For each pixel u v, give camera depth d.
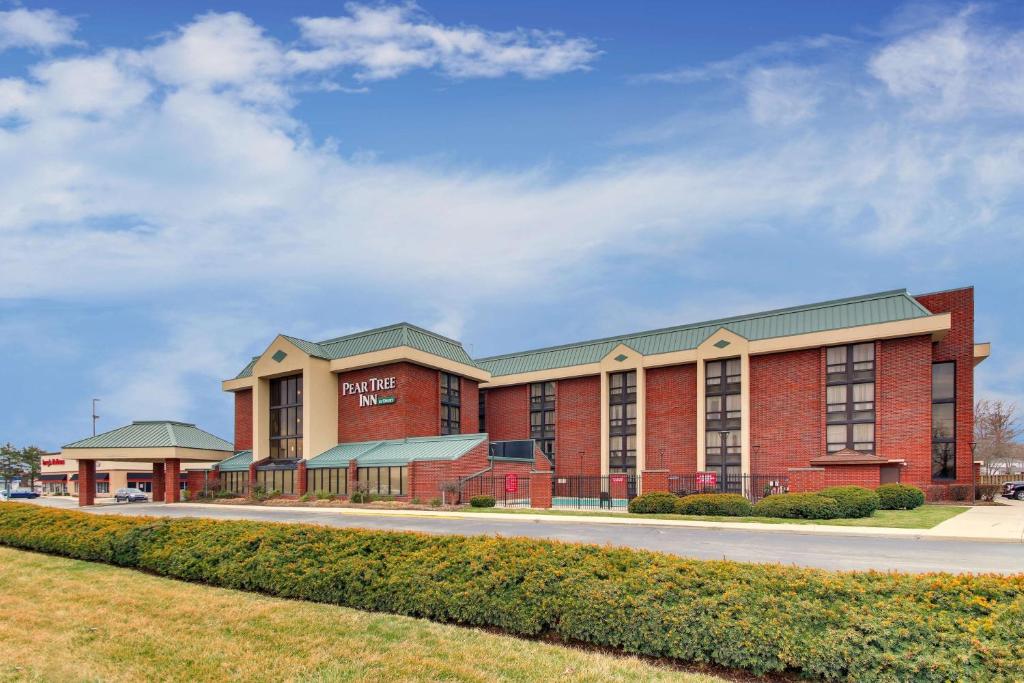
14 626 9.35
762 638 7.06
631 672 7.38
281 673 7.47
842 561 14.34
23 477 92.38
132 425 48.16
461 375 47.41
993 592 6.82
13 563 14.58
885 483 32.12
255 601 10.63
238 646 8.41
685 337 43.84
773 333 39.31
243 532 12.86
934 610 6.73
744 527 21.27
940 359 36.00
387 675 7.33
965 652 6.08
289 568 11.09
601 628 8.10
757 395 38.78
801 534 19.78
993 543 17.09
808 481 27.08
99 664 7.83
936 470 35.47
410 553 10.46
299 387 46.00
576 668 7.51
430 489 35.12
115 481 75.19
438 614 9.44
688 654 7.48
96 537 14.80
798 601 7.30
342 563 10.64
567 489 44.66
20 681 7.32
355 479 39.12
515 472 39.94
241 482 47.16
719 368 40.50
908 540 17.88
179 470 47.06
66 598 10.94
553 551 9.59
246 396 51.09
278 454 46.66
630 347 45.12
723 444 39.38
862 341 35.38
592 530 21.33
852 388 35.78
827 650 6.70
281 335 45.97
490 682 7.12
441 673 7.36
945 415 35.62
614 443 44.56
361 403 44.34
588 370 46.06
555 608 8.48
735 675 7.31
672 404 42.28
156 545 13.55
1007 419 64.75
